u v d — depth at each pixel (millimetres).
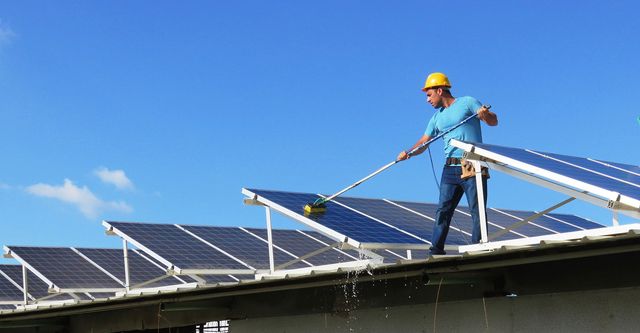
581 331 8672
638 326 8195
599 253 7453
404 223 11344
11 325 15328
